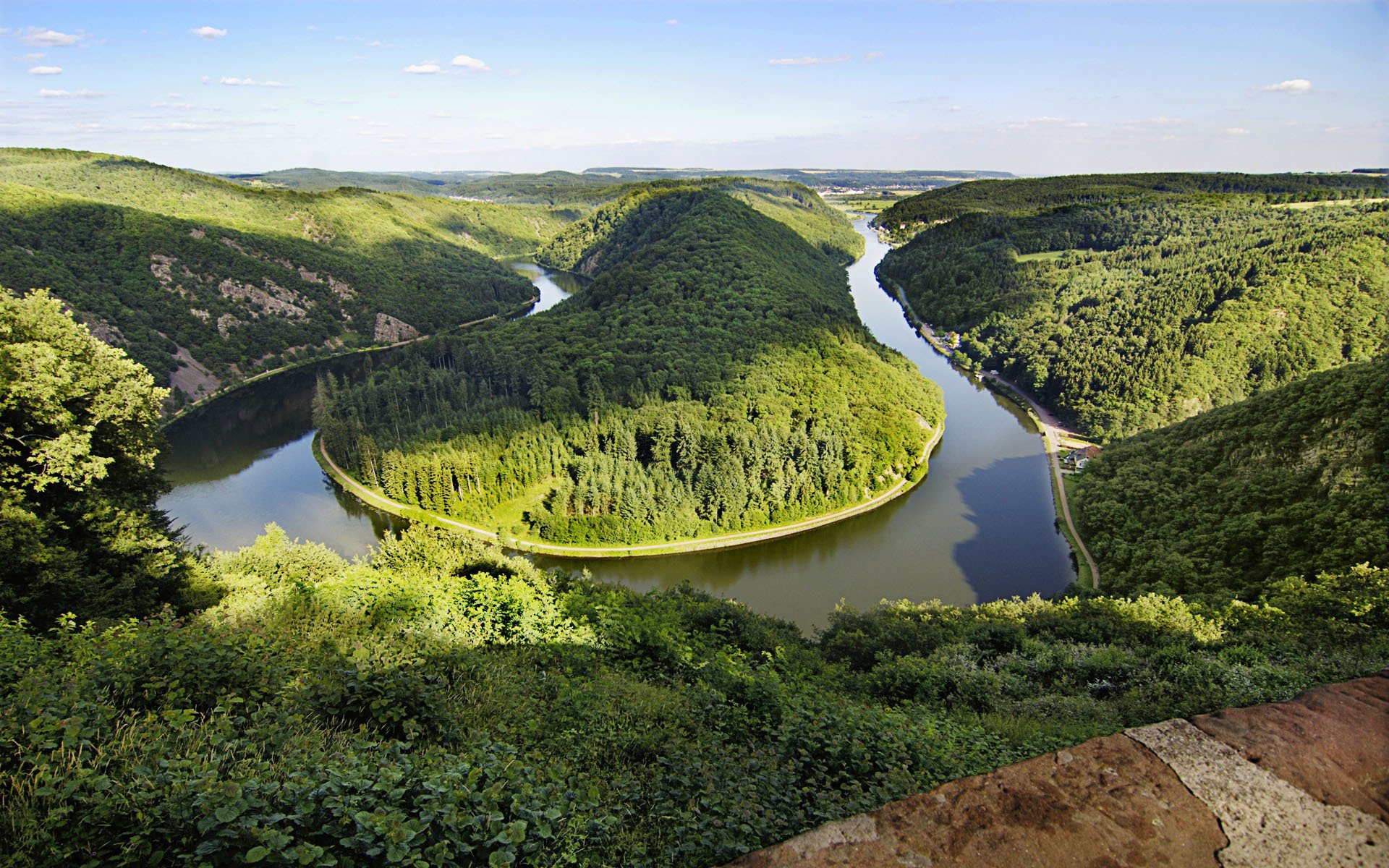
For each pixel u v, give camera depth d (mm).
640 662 18922
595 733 11766
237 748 8008
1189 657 20172
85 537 26844
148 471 33000
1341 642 22984
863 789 9547
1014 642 27078
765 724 13039
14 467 24844
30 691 8297
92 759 6953
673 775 9414
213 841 5387
